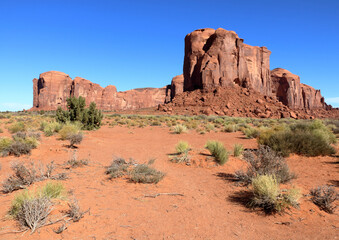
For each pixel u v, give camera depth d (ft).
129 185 18.15
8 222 11.02
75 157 25.27
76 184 18.01
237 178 19.74
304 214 12.70
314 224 11.57
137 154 32.73
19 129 53.83
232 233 10.69
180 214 12.76
